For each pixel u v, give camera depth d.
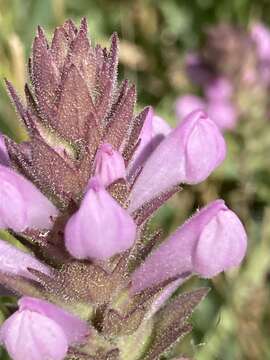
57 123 0.05
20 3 0.12
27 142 0.06
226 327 0.10
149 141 0.06
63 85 0.05
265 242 0.11
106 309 0.06
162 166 0.06
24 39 0.12
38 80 0.05
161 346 0.06
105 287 0.06
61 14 0.12
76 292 0.06
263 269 0.11
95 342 0.06
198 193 0.12
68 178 0.05
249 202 0.12
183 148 0.06
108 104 0.06
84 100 0.05
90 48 0.05
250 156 0.13
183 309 0.06
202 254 0.06
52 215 0.06
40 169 0.05
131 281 0.06
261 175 0.13
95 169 0.05
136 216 0.06
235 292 0.11
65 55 0.06
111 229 0.05
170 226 0.11
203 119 0.06
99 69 0.06
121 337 0.06
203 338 0.09
